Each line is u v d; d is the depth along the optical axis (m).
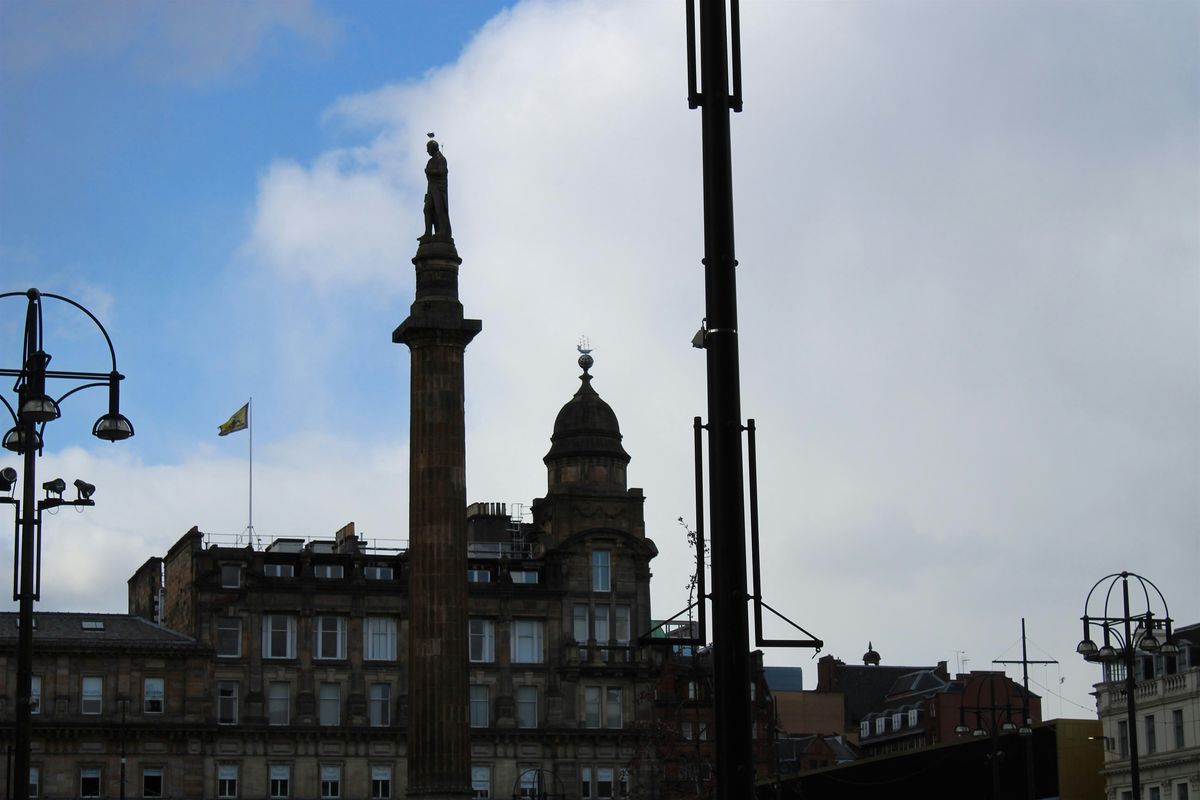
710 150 26.02
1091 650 83.31
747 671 25.02
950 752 132.25
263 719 155.38
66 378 51.12
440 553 90.56
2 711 149.25
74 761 149.75
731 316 25.59
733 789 24.70
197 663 154.25
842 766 138.75
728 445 25.33
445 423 91.44
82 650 151.50
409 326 91.62
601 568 165.25
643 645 27.06
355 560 160.50
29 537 51.81
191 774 152.25
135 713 152.12
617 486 167.12
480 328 92.38
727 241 25.75
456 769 89.56
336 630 158.62
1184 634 138.00
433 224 93.88
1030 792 105.88
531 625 163.12
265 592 157.25
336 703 157.38
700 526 26.17
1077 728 139.00
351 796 155.12
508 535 174.12
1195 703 129.12
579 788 159.88
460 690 90.06
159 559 173.75
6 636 151.12
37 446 52.66
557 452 167.50
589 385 171.00
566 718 161.38
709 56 26.23
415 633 90.69
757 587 25.94
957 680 199.75
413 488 91.62
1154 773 132.38
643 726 151.38
